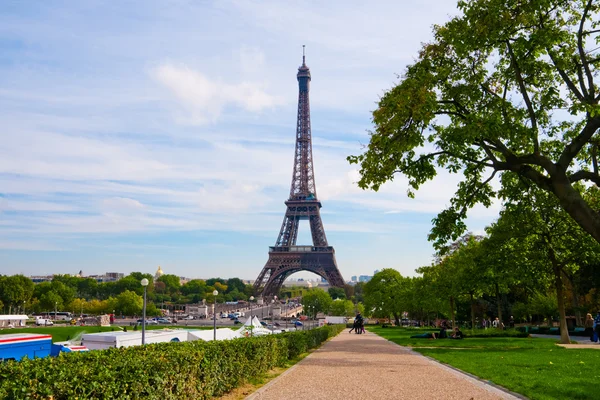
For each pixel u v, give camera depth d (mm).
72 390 12094
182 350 19422
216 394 22125
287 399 20812
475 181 41125
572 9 36594
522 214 49438
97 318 172500
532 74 37594
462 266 72562
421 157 39031
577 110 33531
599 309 93438
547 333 77125
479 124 34000
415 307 134125
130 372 14703
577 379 24891
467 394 21734
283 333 41625
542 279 60625
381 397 21094
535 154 33250
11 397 10758
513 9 34281
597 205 49719
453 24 36719
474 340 59531
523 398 20859
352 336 82125
